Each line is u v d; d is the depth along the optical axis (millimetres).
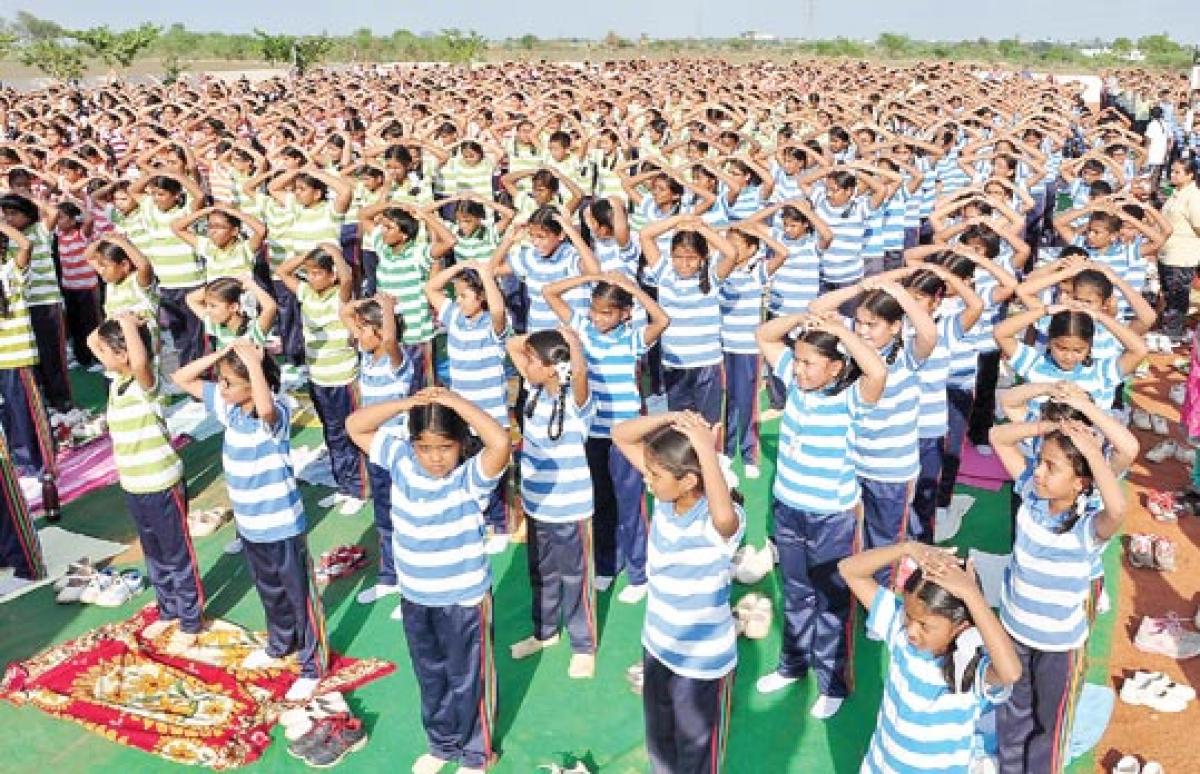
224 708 6184
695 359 8266
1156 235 9273
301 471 9641
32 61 39625
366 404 7473
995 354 9164
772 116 19953
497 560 8008
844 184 10789
